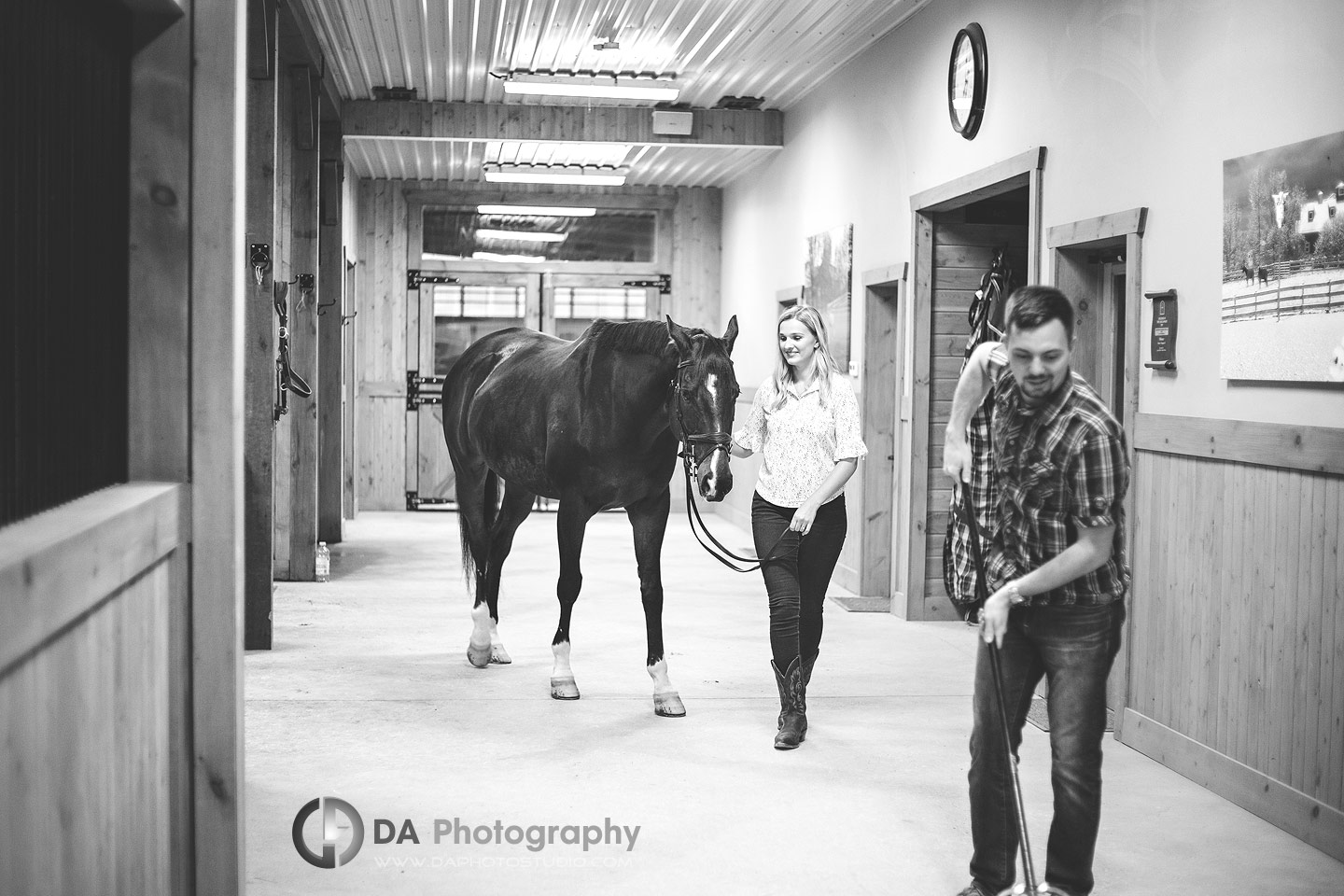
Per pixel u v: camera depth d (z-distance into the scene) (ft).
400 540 31.78
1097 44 15.28
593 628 19.99
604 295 41.16
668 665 17.38
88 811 6.09
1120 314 16.19
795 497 13.29
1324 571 10.66
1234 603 12.05
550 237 41.37
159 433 7.61
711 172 37.01
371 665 17.07
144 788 7.01
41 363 6.17
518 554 28.86
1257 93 11.98
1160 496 13.51
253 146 18.31
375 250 39.73
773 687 16.17
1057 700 8.33
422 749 13.03
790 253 31.40
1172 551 13.24
